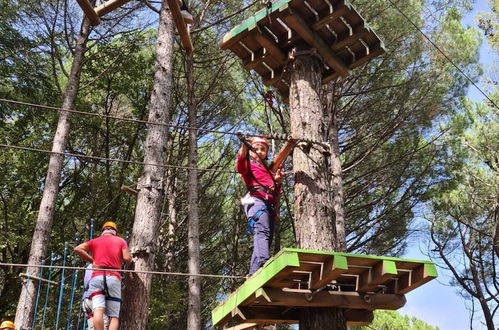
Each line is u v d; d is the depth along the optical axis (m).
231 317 4.16
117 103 15.93
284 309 3.97
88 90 15.12
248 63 4.95
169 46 7.95
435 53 11.68
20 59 13.67
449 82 11.96
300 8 4.48
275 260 3.30
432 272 3.53
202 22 13.08
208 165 15.71
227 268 16.14
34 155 14.28
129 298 6.04
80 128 15.05
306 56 4.63
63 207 15.09
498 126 13.91
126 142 15.50
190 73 12.83
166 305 12.01
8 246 14.10
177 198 15.94
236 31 4.71
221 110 14.33
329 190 4.18
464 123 12.44
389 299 3.75
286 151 4.21
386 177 12.46
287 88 5.18
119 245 5.21
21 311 8.09
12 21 12.91
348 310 4.16
